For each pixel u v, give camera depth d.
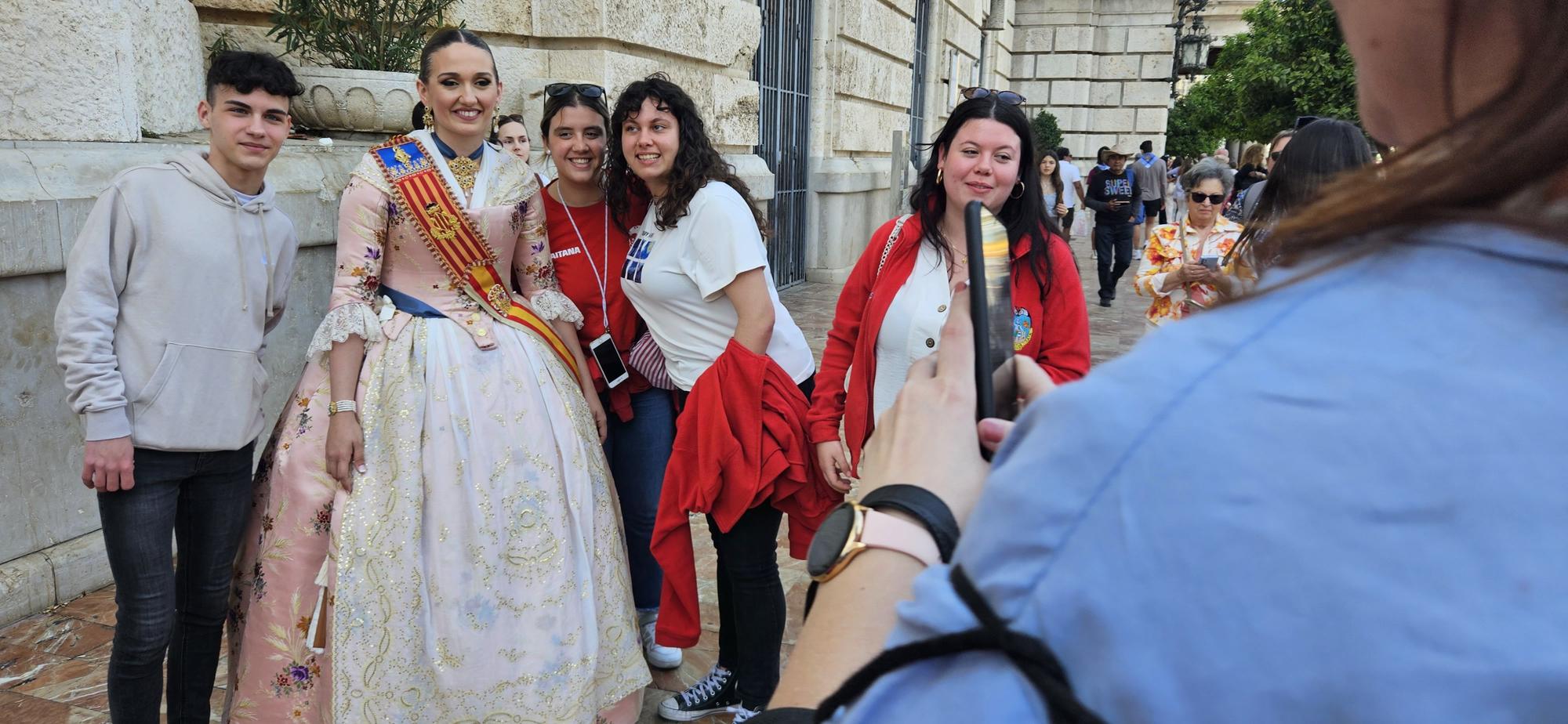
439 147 2.43
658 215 2.52
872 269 2.28
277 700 2.24
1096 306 10.59
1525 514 0.34
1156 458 0.38
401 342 2.31
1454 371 0.36
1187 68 20.98
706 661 3.10
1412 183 0.40
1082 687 0.40
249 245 2.24
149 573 2.16
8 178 2.93
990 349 0.75
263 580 2.27
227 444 2.21
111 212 2.08
